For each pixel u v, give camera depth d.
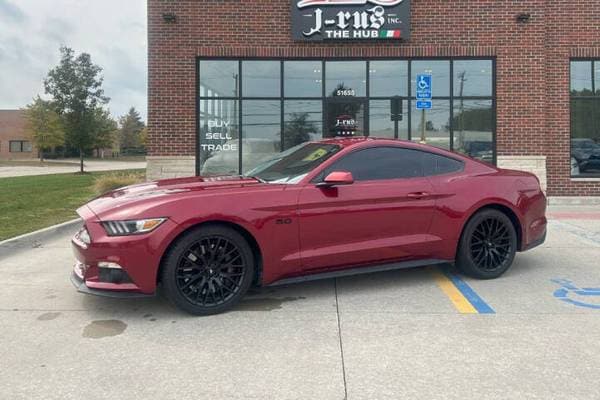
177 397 3.40
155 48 12.84
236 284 5.08
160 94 12.88
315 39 12.71
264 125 13.07
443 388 3.48
